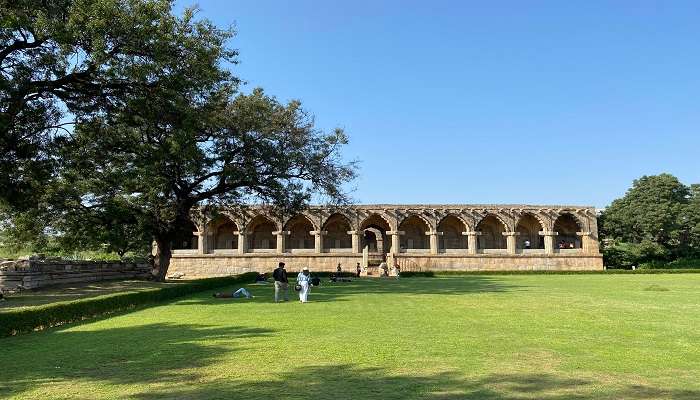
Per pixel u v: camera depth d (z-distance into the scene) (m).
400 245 63.06
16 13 17.78
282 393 7.06
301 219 61.47
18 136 20.88
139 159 25.17
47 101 21.97
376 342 10.95
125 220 31.97
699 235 64.38
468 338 11.45
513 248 59.47
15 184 22.50
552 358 9.28
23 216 31.38
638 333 12.18
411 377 7.89
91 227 31.91
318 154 33.88
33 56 20.12
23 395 7.20
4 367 9.03
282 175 32.09
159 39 20.02
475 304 19.53
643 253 62.22
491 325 13.56
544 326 13.36
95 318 16.58
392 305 19.28
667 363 8.89
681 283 34.28
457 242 64.00
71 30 17.98
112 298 18.30
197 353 9.94
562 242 64.62
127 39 19.58
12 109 19.06
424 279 43.28
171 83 20.66
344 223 62.94
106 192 30.28
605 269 60.12
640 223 64.81
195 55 21.59
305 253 56.53
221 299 23.31
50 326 14.57
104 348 10.73
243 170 30.53
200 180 31.55
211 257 55.38
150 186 29.05
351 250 60.25
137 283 32.66
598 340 11.20
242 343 10.97
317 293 26.08
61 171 24.25
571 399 6.72
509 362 8.95
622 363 8.88
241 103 30.47
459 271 53.50
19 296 23.45
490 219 64.81
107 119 22.50
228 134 30.52
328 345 10.61
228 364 8.91
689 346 10.48
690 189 67.62
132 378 8.06
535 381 7.65
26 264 27.19
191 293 26.94
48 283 29.11
